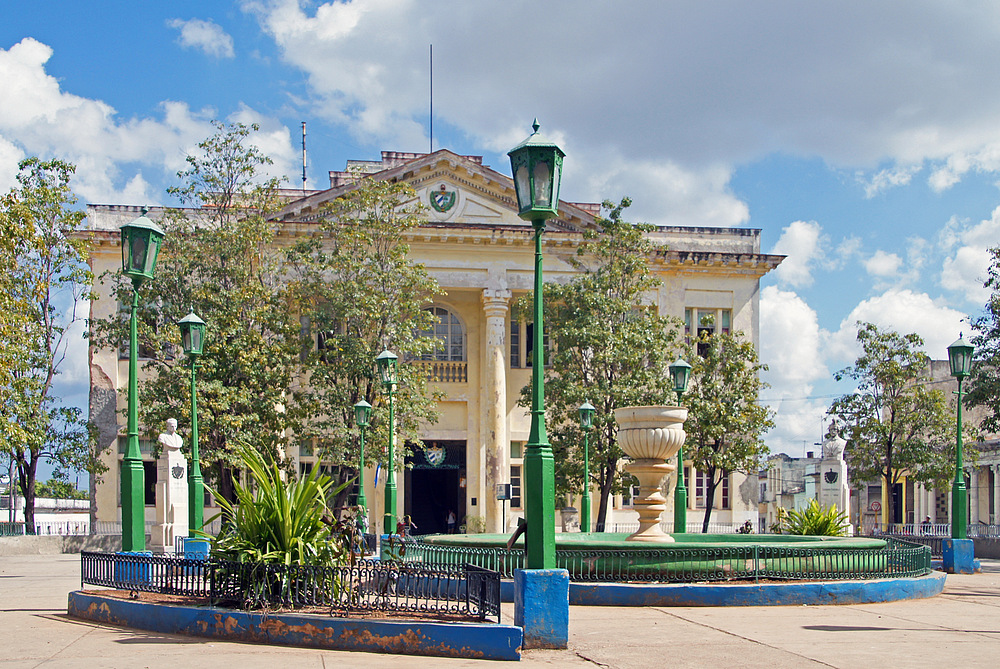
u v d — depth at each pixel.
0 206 31.16
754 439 40.47
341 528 12.59
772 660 10.41
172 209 38.00
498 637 10.41
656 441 19.52
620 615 14.23
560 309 40.47
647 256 42.31
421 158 45.19
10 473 42.00
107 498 42.19
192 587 12.78
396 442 37.44
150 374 42.72
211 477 36.25
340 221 39.81
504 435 44.25
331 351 37.34
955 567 23.70
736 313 47.84
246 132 37.94
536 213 11.45
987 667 10.02
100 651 10.45
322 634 10.88
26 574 23.80
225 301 36.44
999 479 51.47
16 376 33.84
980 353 38.66
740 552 16.30
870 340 44.00
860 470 44.44
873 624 13.36
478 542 18.41
